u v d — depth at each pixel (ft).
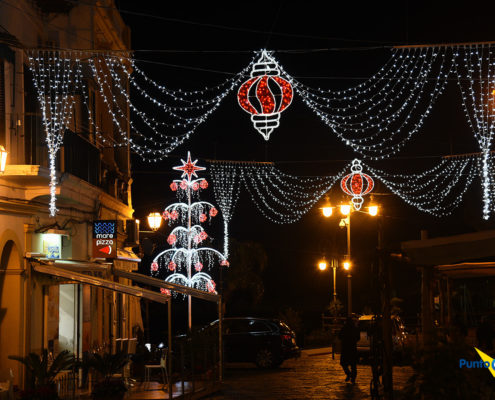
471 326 91.15
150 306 146.72
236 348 82.02
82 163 62.23
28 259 52.01
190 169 102.63
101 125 77.66
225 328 83.30
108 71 81.97
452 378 27.81
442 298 59.41
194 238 102.73
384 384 32.50
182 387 50.75
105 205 75.15
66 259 57.93
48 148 52.54
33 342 53.67
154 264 104.94
